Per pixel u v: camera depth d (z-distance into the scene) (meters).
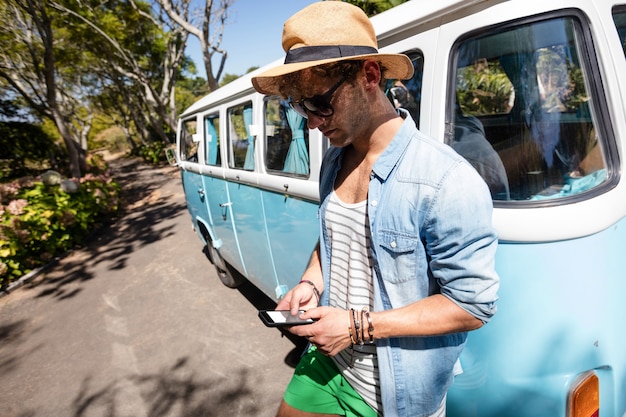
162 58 22.58
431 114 1.38
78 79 23.08
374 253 1.07
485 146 1.40
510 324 1.21
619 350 1.26
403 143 1.00
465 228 0.88
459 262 0.90
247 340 3.37
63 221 6.65
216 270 4.72
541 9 1.15
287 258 2.64
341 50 0.96
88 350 3.58
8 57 13.55
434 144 0.97
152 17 14.12
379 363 1.15
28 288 5.41
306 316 1.15
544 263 1.12
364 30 1.00
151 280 5.10
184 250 6.21
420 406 1.17
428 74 1.39
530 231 1.12
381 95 1.07
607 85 1.16
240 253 3.58
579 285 1.12
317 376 1.46
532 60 1.20
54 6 11.94
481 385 1.31
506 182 1.31
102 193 9.07
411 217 0.96
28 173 17.72
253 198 2.94
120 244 7.05
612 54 1.17
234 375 2.95
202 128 3.99
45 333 4.05
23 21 12.16
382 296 1.12
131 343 3.58
